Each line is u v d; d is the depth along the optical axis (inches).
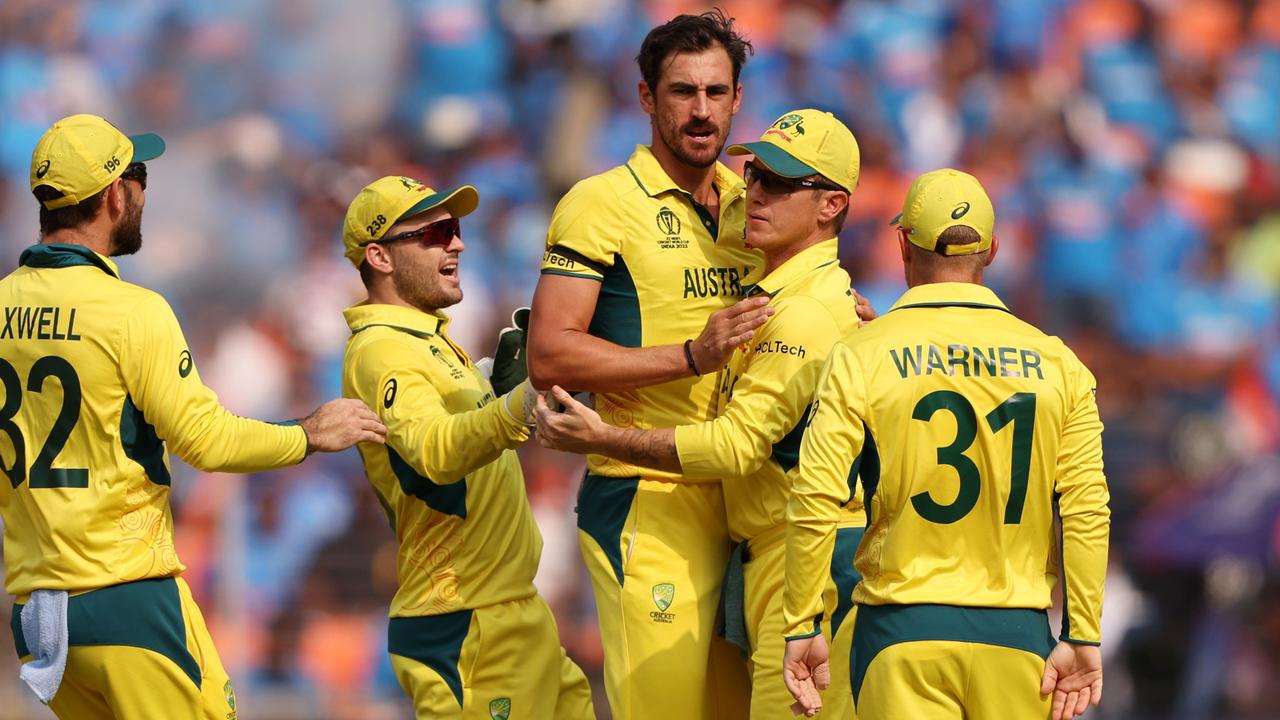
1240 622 1238.9
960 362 530.3
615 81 1676.9
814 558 530.3
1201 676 1229.1
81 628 559.8
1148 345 1525.6
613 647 620.1
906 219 553.6
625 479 622.5
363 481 1246.3
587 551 636.1
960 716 536.7
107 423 561.0
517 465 657.6
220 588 1175.6
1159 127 1729.8
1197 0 1812.3
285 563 1204.5
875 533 546.3
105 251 586.9
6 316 569.6
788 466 594.6
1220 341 1536.7
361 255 642.8
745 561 617.6
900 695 529.0
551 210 1603.1
